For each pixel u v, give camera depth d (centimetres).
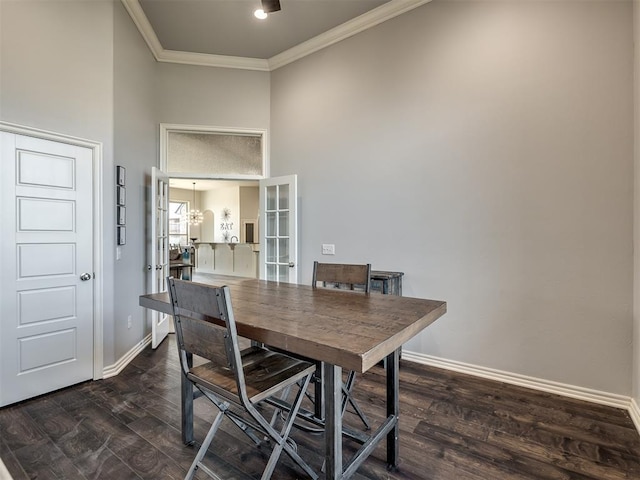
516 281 251
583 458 168
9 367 220
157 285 343
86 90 256
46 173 236
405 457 168
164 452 172
